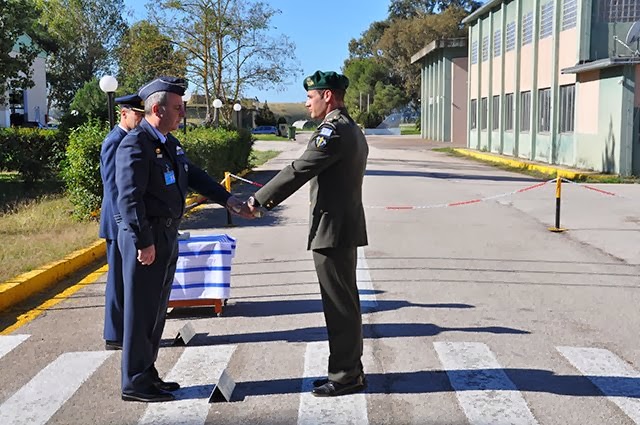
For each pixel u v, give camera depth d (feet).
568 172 73.20
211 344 20.22
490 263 30.81
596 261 31.32
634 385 16.84
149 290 15.84
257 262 31.42
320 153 15.21
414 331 21.16
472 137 129.08
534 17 92.38
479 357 18.81
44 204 47.26
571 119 82.94
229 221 41.93
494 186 64.49
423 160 104.32
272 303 24.50
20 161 60.39
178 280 22.76
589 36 77.30
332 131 15.29
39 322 22.65
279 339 20.57
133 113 18.53
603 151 73.61
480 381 17.10
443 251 33.45
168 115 15.80
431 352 19.24
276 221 43.39
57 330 21.76
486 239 36.63
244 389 16.81
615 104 70.69
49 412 15.65
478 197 55.42
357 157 15.66
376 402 15.88
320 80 15.76
